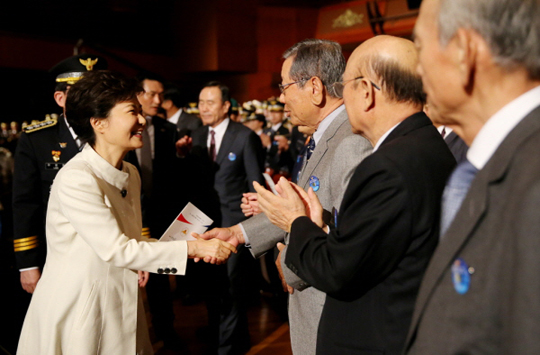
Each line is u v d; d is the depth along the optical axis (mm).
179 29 11273
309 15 11055
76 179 1500
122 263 1528
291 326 1536
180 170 3197
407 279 1002
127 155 2709
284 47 11445
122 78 1626
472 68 685
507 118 665
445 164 1037
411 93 1085
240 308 2990
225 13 10922
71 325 1498
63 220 1550
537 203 531
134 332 1603
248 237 1837
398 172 972
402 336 1003
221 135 3305
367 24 9984
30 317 1573
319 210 1269
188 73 11508
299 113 1606
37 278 2211
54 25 9148
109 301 1550
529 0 640
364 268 981
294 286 1389
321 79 1541
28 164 2197
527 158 583
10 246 2879
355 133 1213
